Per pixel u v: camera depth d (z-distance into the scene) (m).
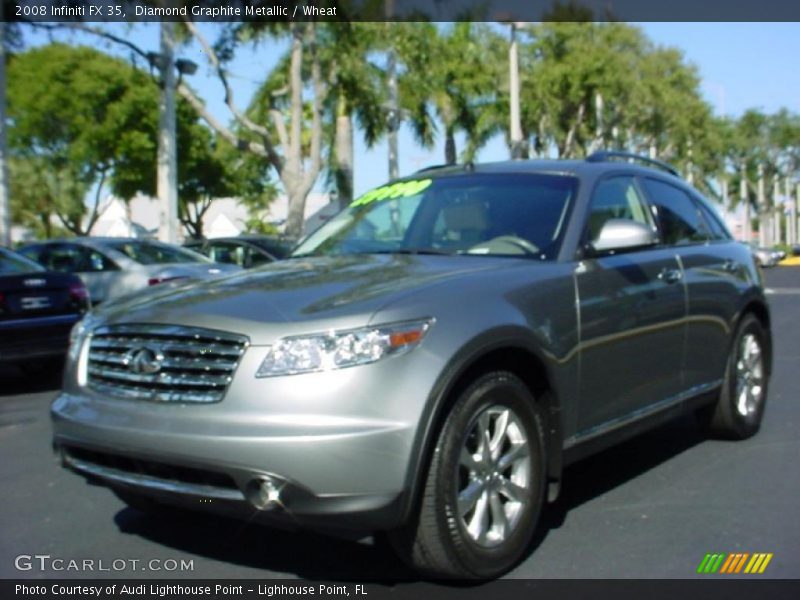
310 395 3.85
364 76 26.66
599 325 5.00
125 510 5.58
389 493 3.86
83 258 12.98
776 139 76.81
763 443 6.94
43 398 9.49
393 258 5.06
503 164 5.94
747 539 4.92
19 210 39.44
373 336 3.94
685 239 6.29
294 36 23.05
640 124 45.41
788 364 11.13
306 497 3.82
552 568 4.54
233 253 18.11
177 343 4.15
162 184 21.62
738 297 6.62
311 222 30.80
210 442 3.88
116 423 4.14
